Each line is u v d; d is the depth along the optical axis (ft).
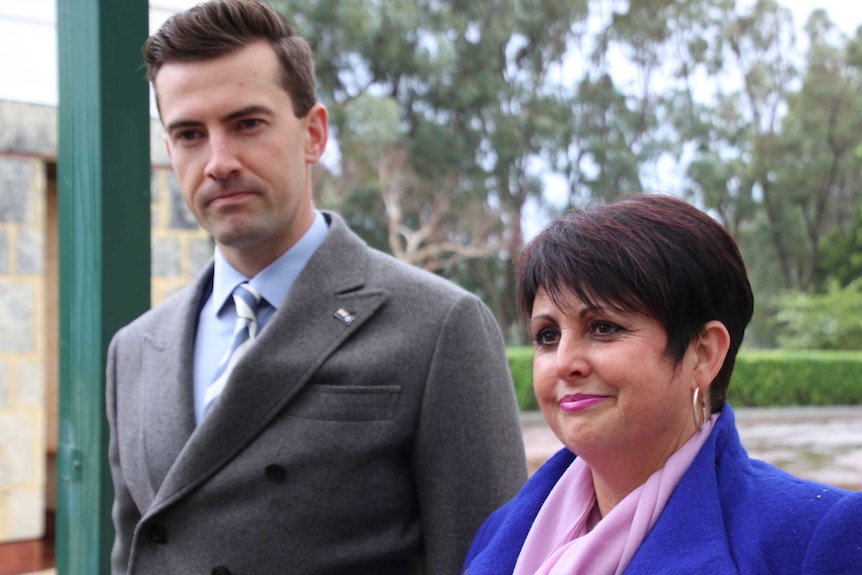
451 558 5.12
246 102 4.98
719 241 3.79
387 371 5.17
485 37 80.38
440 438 5.18
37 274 19.62
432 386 5.18
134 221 6.17
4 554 18.60
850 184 104.47
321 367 5.18
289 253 5.48
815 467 34.37
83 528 6.29
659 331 3.71
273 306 5.46
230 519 5.08
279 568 5.01
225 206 5.07
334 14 70.74
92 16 6.04
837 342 74.54
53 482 22.41
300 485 5.06
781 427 49.29
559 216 4.09
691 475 3.72
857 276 97.60
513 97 83.82
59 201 6.49
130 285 6.18
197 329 5.79
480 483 5.22
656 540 3.58
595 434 3.74
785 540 3.37
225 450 5.13
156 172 19.30
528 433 43.96
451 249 73.00
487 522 4.73
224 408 5.11
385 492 5.16
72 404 6.38
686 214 3.81
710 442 3.82
